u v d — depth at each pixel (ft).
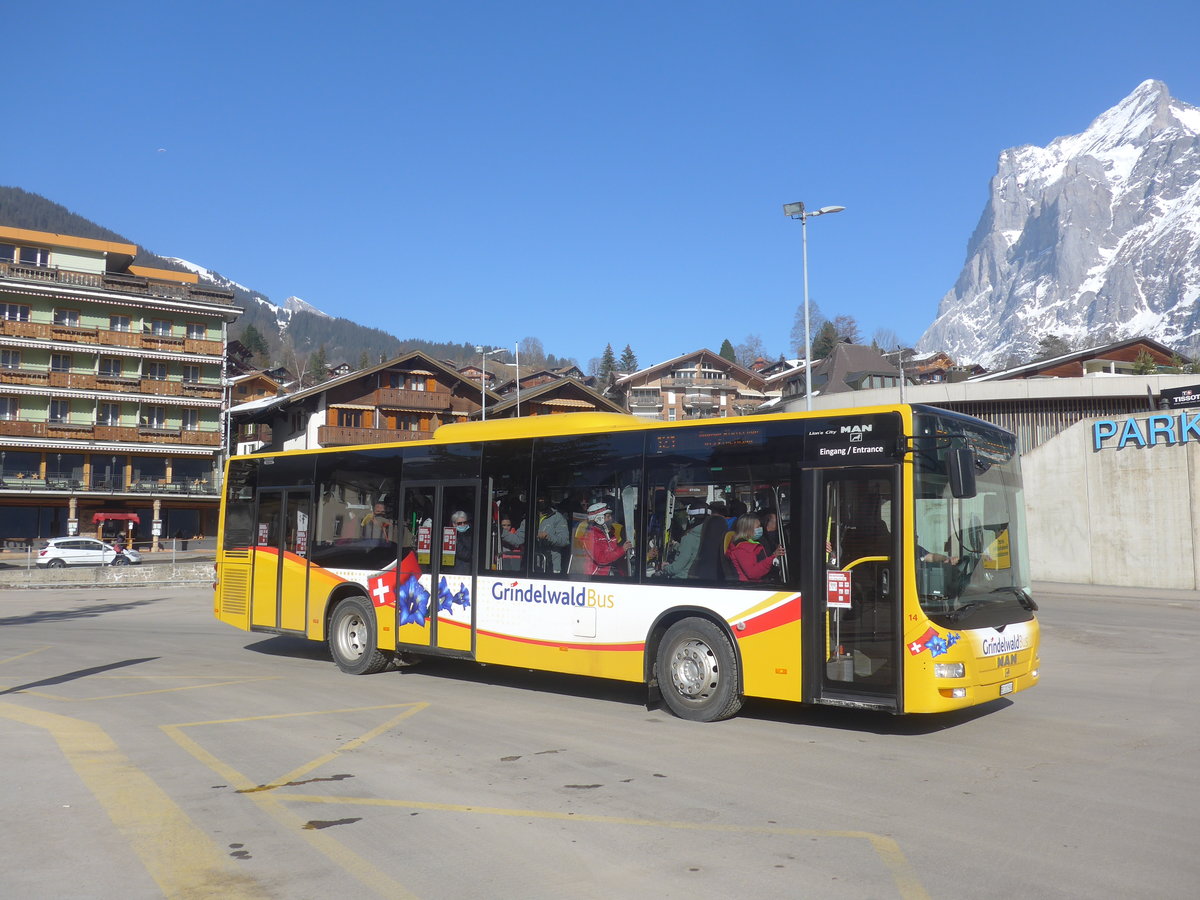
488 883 16.42
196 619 70.69
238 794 22.17
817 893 15.87
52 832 19.40
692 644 30.94
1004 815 20.21
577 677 40.50
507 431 37.11
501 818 20.15
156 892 16.12
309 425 214.07
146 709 33.22
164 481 216.54
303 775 23.89
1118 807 20.80
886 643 27.14
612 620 32.91
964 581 28.04
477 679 40.16
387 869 17.13
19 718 31.58
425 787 22.67
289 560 45.01
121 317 212.43
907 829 19.27
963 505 28.76
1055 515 108.88
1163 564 98.27
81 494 206.80
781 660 29.04
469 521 37.78
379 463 41.65
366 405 209.97
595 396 227.61
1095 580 104.42
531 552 35.58
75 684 38.99
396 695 36.01
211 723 30.60
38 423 201.77
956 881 16.39
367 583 41.34
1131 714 31.78
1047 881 16.38
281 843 18.63
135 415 213.46
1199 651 50.16
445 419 219.20
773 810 20.62
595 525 33.94
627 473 33.27
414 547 39.60
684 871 16.92
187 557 173.47
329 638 42.83
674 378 363.35
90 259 214.48
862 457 28.12
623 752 26.22
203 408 220.43
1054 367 206.08
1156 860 17.42
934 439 27.76
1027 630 29.76
